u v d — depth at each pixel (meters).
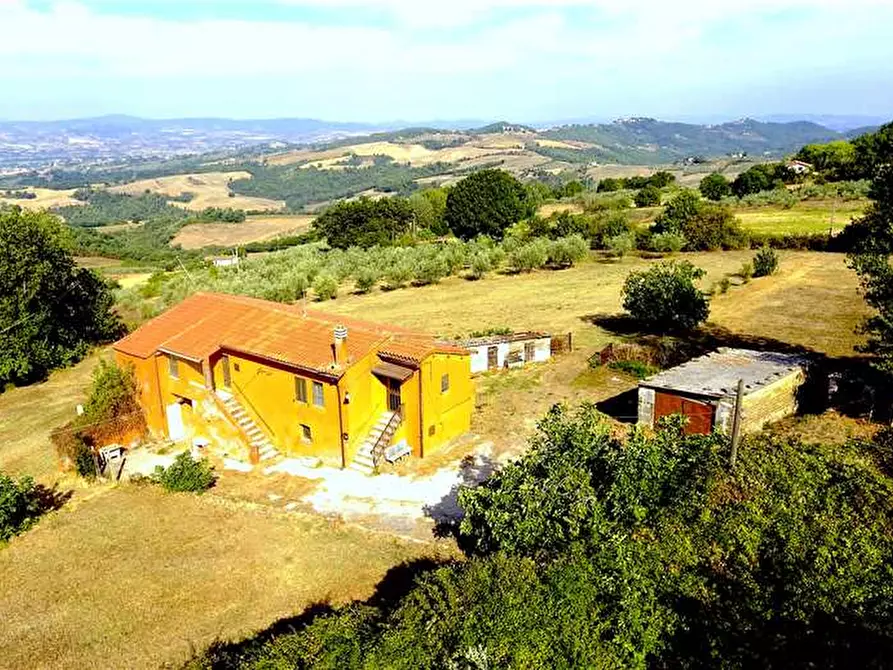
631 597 14.50
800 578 14.51
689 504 16.53
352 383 26.56
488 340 37.84
